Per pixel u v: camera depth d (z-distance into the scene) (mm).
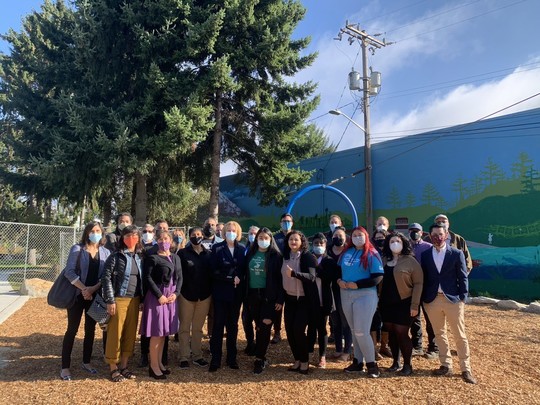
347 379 5559
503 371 5926
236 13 17406
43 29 20484
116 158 16312
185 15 16969
